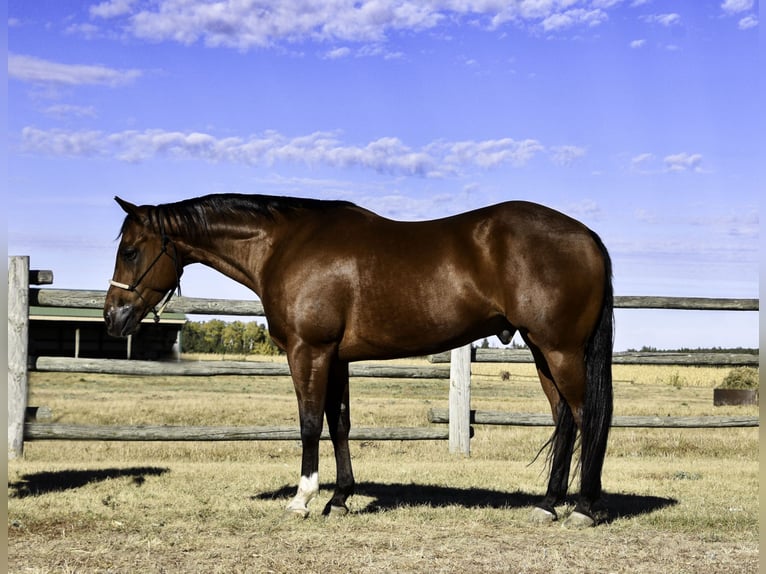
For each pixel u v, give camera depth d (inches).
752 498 275.7
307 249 231.5
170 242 245.4
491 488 294.5
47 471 319.3
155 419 557.9
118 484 292.2
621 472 338.0
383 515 238.7
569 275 215.3
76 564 184.7
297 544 202.7
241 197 246.4
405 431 386.3
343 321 227.0
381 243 227.5
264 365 357.4
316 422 229.8
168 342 1330.0
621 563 188.2
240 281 249.3
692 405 736.3
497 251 218.1
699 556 195.0
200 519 232.5
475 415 395.9
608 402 220.1
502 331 233.9
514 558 190.9
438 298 220.7
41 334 1307.8
